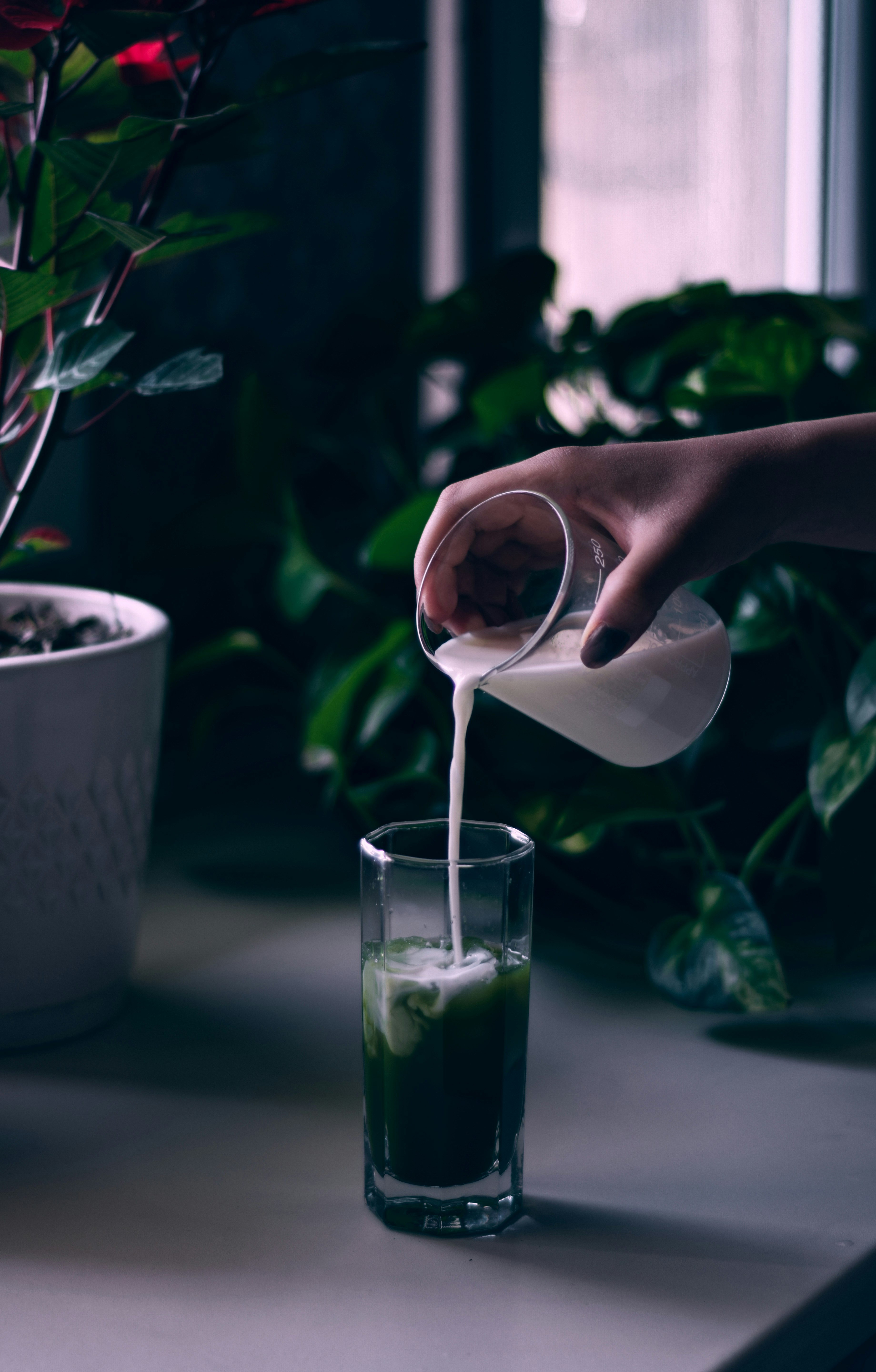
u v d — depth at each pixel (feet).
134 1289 2.64
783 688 3.52
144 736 3.13
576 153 5.44
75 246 3.06
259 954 3.43
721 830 3.64
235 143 3.22
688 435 3.75
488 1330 2.58
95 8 2.79
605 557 2.81
